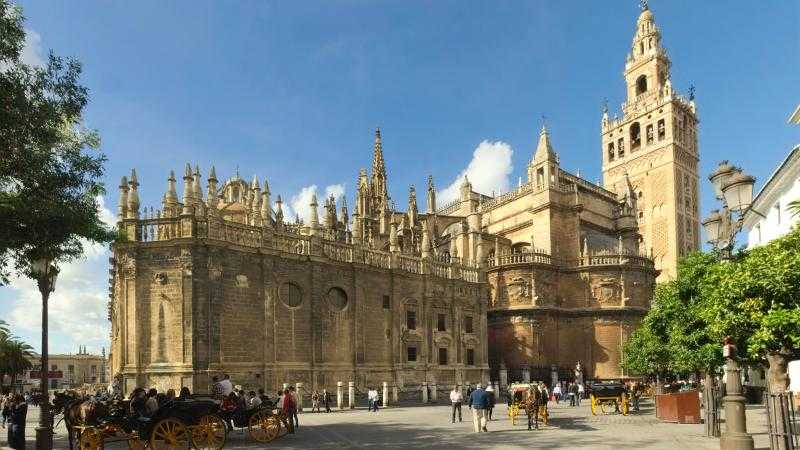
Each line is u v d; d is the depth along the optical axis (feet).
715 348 71.97
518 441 80.02
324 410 138.51
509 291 228.22
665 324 115.44
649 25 343.05
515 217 258.57
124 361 129.49
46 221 67.77
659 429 93.71
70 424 73.72
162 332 129.39
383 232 240.53
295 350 147.43
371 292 167.73
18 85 65.98
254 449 73.56
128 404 76.64
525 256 229.86
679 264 97.66
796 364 121.08
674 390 162.20
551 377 219.20
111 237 76.59
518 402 111.24
